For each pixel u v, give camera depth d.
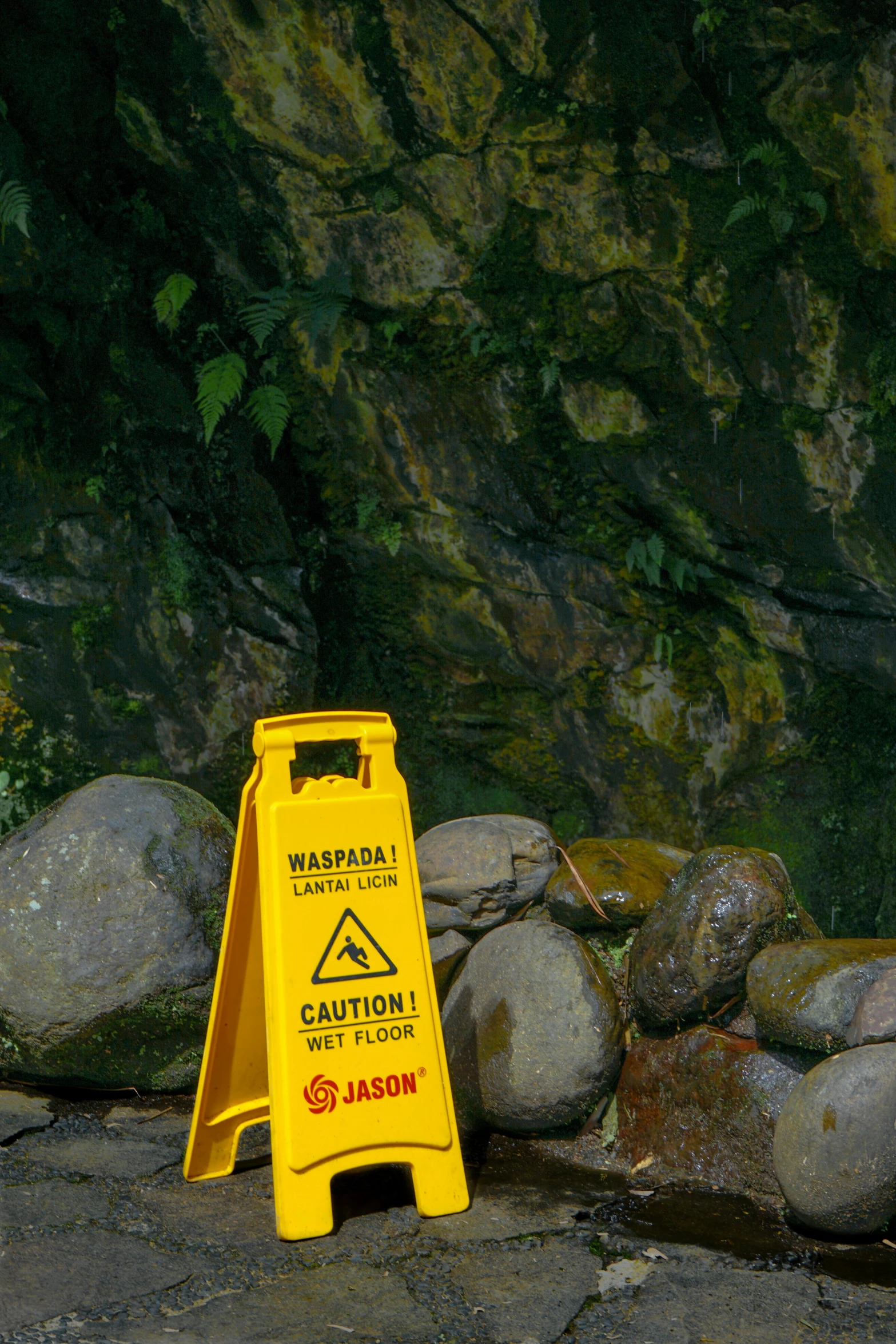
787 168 5.06
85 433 5.93
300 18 5.11
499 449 5.88
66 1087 4.27
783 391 5.37
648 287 5.33
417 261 5.55
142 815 4.30
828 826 6.08
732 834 6.21
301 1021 3.22
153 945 4.06
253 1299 2.83
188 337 5.96
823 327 5.23
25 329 5.76
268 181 5.57
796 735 6.03
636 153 5.11
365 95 5.23
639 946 3.91
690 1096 3.65
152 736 6.14
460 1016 3.95
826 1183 3.09
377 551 6.29
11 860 4.27
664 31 4.88
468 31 4.99
